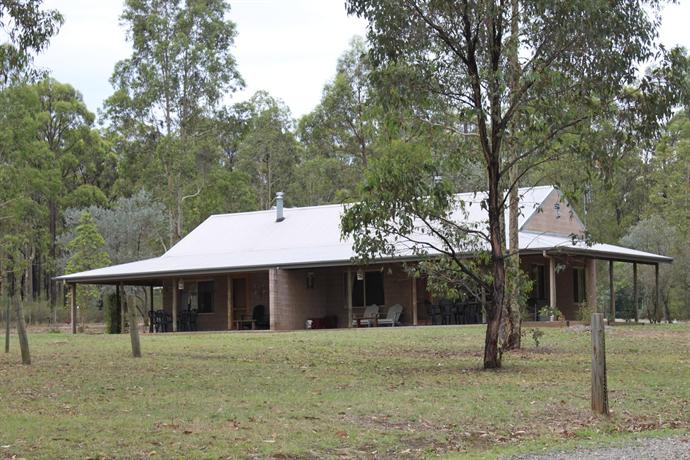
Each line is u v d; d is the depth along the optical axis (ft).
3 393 42.63
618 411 38.73
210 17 157.89
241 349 71.82
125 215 170.40
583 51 51.62
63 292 178.40
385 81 53.47
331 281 114.11
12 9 62.03
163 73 155.94
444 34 53.11
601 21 50.31
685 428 35.14
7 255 161.89
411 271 58.65
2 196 151.53
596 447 30.68
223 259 114.73
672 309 131.64
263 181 213.25
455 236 56.65
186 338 87.71
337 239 116.06
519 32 52.90
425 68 53.47
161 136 156.97
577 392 44.21
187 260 118.21
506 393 43.80
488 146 54.75
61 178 196.03
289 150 213.05
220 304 118.42
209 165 173.99
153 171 157.99
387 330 90.84
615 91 52.39
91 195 200.44
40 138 191.52
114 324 120.37
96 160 210.59
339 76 176.35
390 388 45.88
